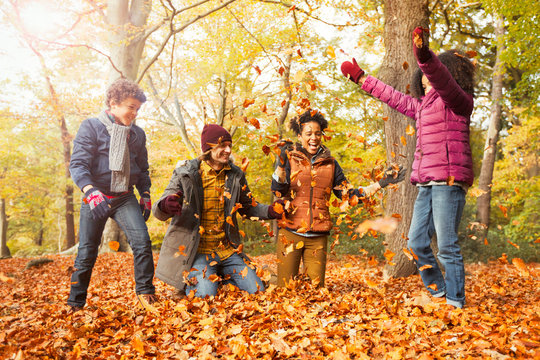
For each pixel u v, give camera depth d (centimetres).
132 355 203
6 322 300
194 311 266
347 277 565
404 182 497
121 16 1254
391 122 505
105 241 1355
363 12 839
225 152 309
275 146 270
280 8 1079
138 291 306
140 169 337
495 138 1305
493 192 1688
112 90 305
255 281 318
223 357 193
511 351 172
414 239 276
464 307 260
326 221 331
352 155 1112
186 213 306
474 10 1237
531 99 1115
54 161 2703
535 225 1250
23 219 3123
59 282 723
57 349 205
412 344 190
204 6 1228
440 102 260
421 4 509
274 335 211
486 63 1495
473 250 1108
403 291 335
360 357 178
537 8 941
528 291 368
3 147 2191
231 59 1148
